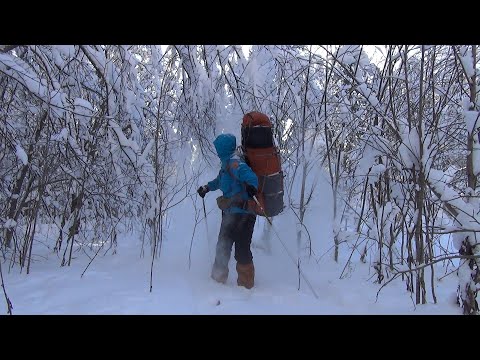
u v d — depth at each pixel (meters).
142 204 4.82
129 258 4.88
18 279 4.06
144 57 5.52
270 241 4.80
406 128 3.62
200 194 4.23
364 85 3.83
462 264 3.22
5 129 4.32
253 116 4.02
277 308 3.39
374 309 3.43
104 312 3.21
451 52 3.56
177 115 4.95
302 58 4.73
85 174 4.66
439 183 3.28
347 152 4.91
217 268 4.02
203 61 5.02
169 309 3.29
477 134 3.26
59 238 5.16
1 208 4.75
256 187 3.77
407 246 3.87
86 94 5.00
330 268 4.84
